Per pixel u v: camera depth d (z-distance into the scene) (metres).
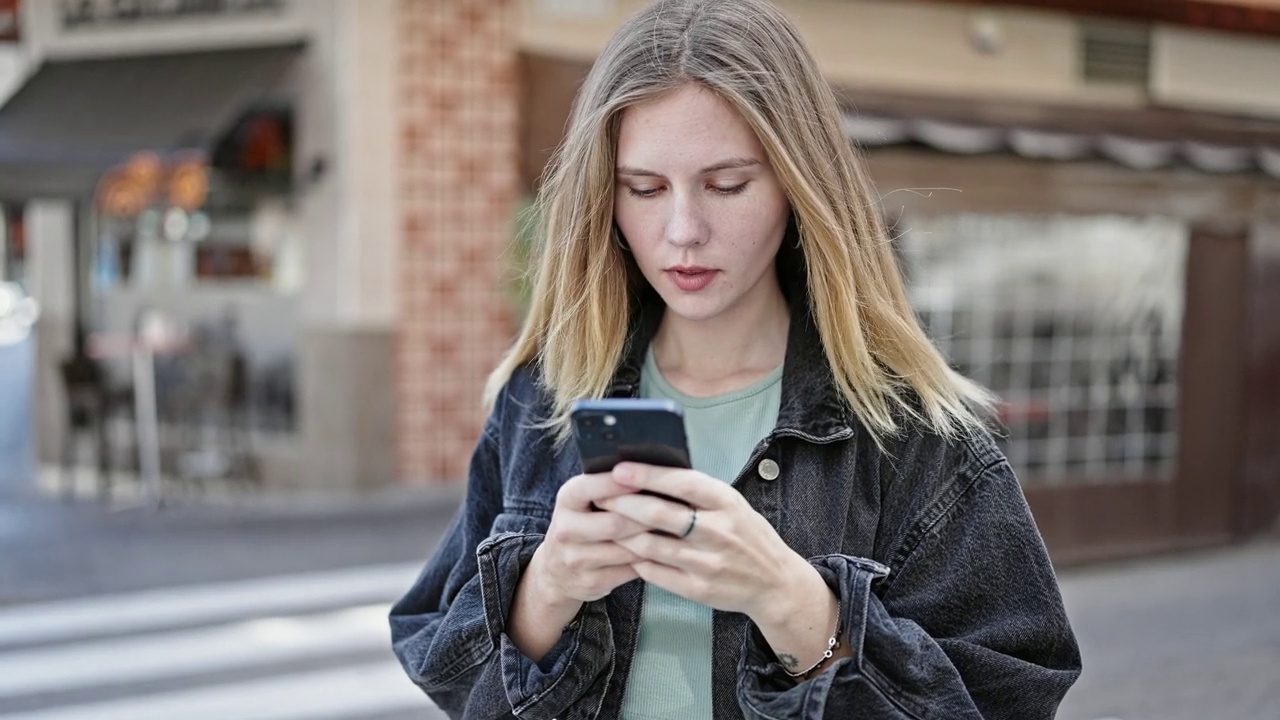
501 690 1.42
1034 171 8.15
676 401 1.51
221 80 8.91
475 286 9.16
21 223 14.27
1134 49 9.60
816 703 1.25
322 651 5.78
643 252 1.39
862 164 1.50
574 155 1.42
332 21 8.84
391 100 8.81
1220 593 7.51
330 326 8.95
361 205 8.80
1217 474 8.89
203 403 9.59
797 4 8.68
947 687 1.30
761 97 1.32
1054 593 1.40
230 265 9.53
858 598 1.28
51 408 10.53
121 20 9.76
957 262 8.17
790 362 1.47
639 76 1.33
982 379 8.26
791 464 1.43
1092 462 8.57
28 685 5.28
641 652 1.44
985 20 9.16
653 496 1.17
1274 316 8.98
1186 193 8.59
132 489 9.50
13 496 9.41
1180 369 8.77
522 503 1.52
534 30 9.05
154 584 6.83
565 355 1.50
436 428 9.14
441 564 1.67
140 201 9.08
